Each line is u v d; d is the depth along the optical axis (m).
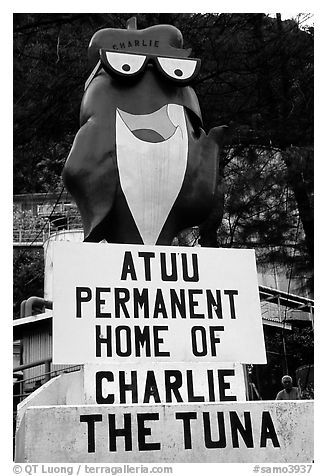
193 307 3.23
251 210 8.20
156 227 3.53
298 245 8.27
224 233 8.16
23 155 7.96
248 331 3.28
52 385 3.41
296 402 2.98
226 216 8.21
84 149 3.47
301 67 8.19
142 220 3.51
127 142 3.52
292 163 7.84
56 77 7.66
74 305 3.08
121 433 2.79
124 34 3.82
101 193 3.45
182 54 3.82
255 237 8.22
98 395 2.99
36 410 2.74
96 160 3.46
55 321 3.03
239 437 2.89
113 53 3.62
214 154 3.71
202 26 8.02
